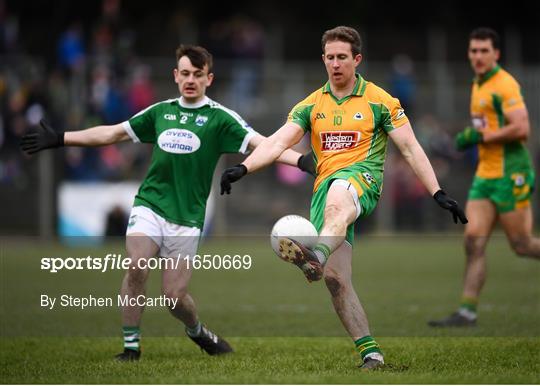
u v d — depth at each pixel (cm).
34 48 10062
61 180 8031
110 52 9131
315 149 2833
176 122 3094
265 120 9888
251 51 10288
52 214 8056
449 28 13475
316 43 11394
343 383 2461
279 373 2686
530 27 13700
